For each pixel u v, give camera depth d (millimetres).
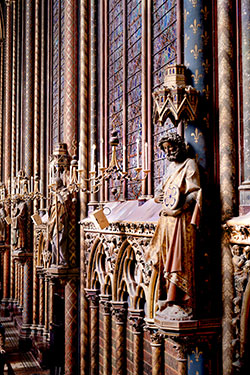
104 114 10781
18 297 20734
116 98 10250
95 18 11297
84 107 11266
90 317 10633
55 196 11281
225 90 5762
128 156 9492
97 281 10070
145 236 7277
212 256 5871
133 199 9039
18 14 21344
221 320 5773
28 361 15461
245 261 5152
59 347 13695
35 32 17125
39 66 16969
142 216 7523
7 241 22938
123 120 9656
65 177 12375
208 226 5875
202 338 5785
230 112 5754
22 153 18453
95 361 10188
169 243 5684
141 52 8883
